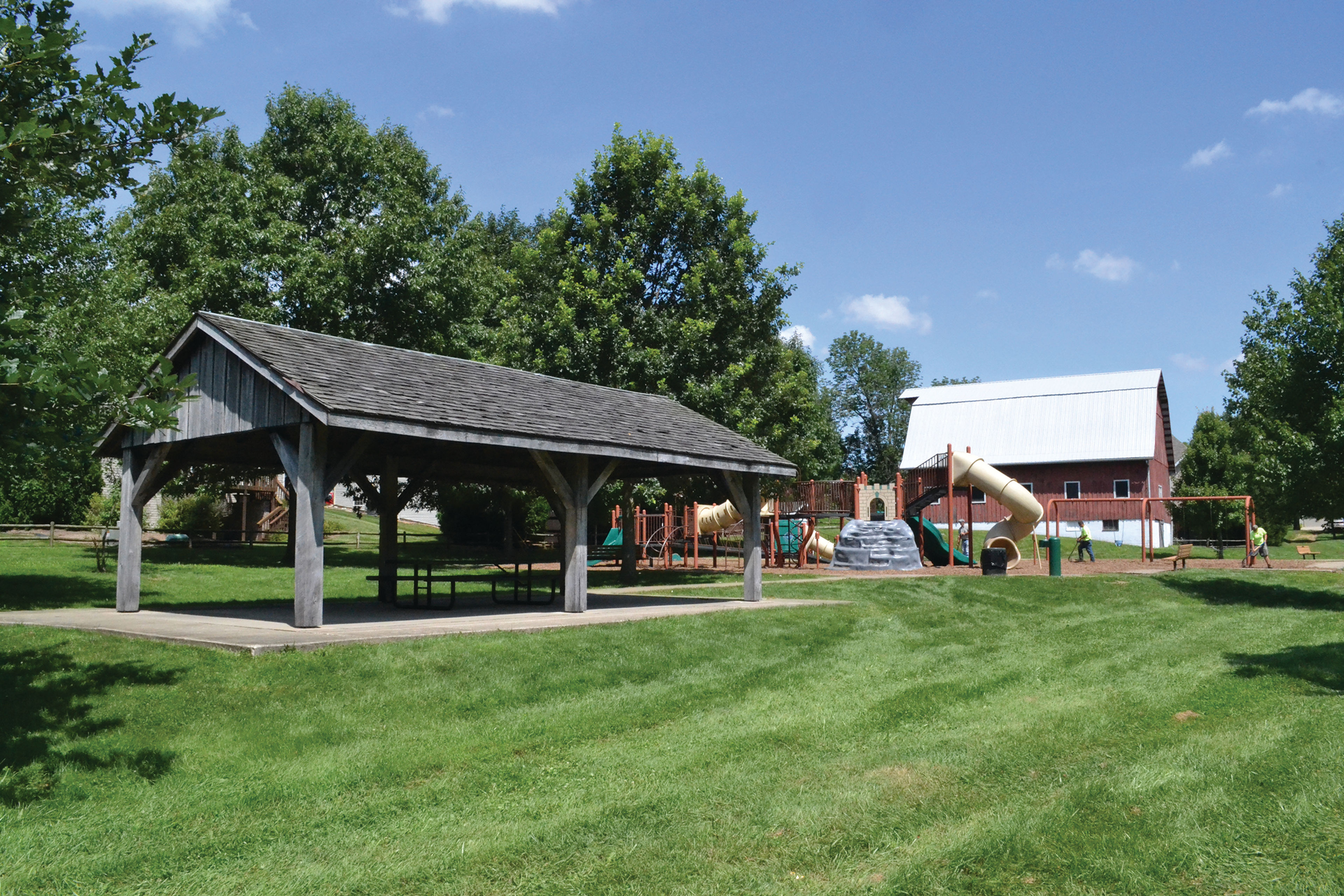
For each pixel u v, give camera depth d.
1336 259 21.53
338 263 30.06
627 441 15.12
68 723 7.95
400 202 32.25
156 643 10.68
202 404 13.59
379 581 17.09
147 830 5.94
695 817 6.11
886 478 84.50
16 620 13.25
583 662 11.05
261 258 29.23
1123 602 20.28
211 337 13.26
